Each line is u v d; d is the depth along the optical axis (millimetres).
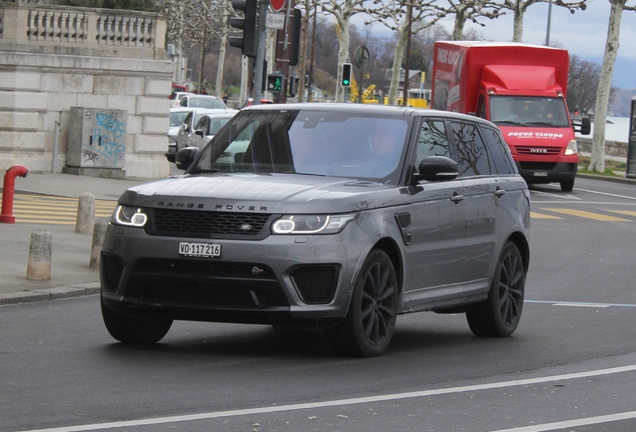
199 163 13117
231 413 9148
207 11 131000
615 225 33719
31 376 10648
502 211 14414
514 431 8875
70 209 29188
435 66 52750
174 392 9961
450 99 48844
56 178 37031
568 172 45125
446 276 13188
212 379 10633
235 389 10164
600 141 61625
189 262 11219
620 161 74688
